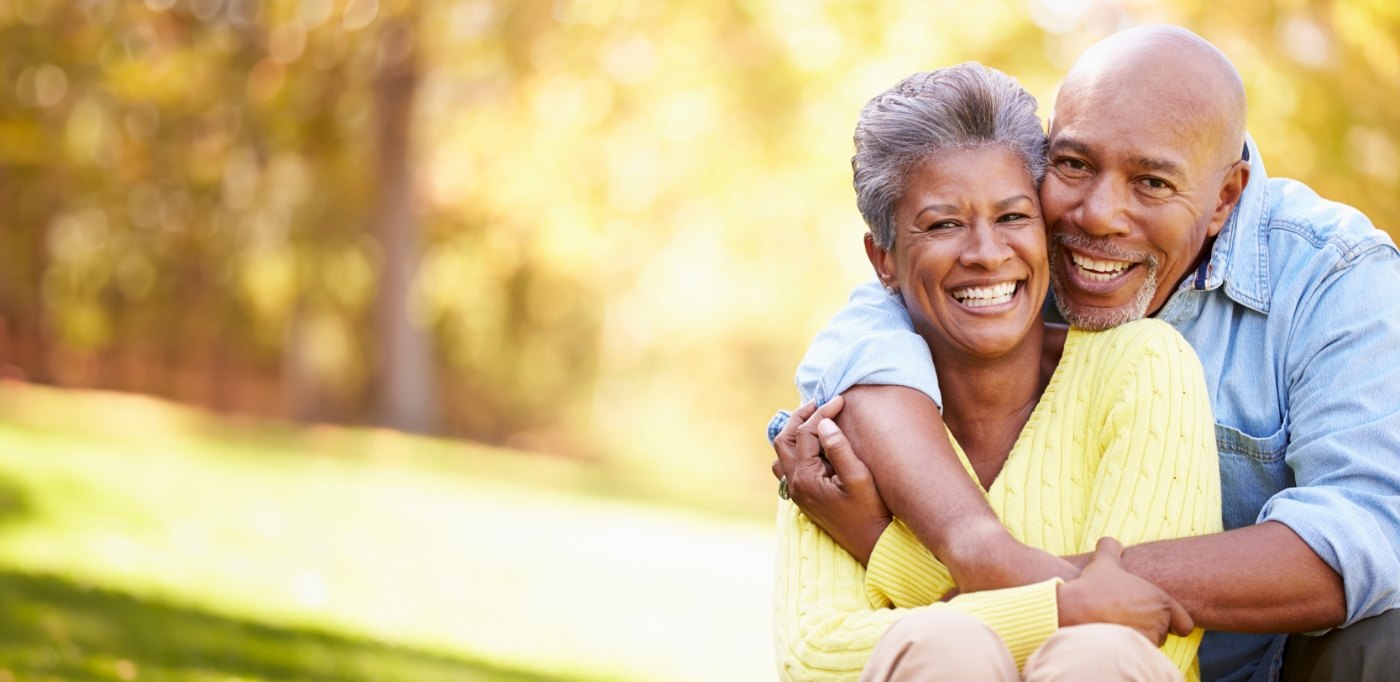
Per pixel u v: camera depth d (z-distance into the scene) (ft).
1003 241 9.56
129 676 18.60
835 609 9.61
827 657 9.29
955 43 51.03
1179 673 8.25
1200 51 9.94
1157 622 8.59
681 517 50.88
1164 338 9.71
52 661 18.81
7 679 17.58
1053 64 48.88
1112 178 9.80
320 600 26.78
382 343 78.07
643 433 103.65
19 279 95.86
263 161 77.00
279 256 88.48
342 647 22.47
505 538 39.47
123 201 87.04
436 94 75.56
